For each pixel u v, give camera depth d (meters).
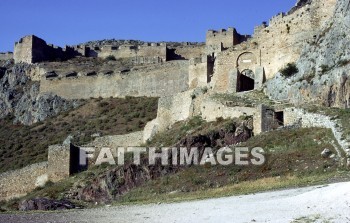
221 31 123.06
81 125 115.00
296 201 44.25
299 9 89.38
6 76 139.25
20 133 118.94
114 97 123.19
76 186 78.25
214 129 76.25
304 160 60.62
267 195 49.38
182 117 92.88
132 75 122.12
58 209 62.25
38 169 88.88
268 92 86.62
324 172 56.50
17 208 71.06
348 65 76.25
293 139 67.12
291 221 39.34
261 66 92.50
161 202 54.09
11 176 90.94
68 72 133.12
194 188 61.22
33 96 131.50
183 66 116.06
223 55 95.38
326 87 77.44
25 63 141.75
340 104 75.25
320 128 67.94
